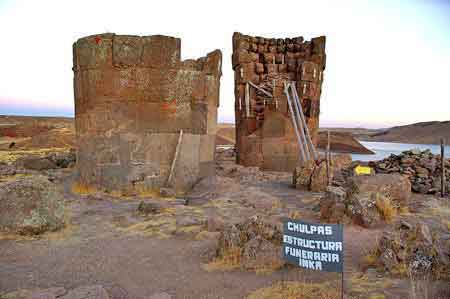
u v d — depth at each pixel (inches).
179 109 517.0
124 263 244.5
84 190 492.1
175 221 347.6
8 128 2496.3
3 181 572.7
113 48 492.4
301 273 223.3
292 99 850.1
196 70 530.6
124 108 498.3
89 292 182.2
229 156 1170.6
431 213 401.1
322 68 888.3
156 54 502.3
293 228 192.9
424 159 663.8
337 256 178.9
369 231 321.4
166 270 231.8
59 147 1721.2
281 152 832.9
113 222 348.8
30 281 212.7
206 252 264.4
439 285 199.3
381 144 3292.3
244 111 886.4
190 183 523.2
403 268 218.4
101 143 498.0
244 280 213.9
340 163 788.6
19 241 288.2
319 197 482.9
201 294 195.2
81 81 508.1
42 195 319.3
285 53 927.7
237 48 909.8
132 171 497.0
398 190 413.7
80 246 280.2
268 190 558.6
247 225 266.8
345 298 182.4
